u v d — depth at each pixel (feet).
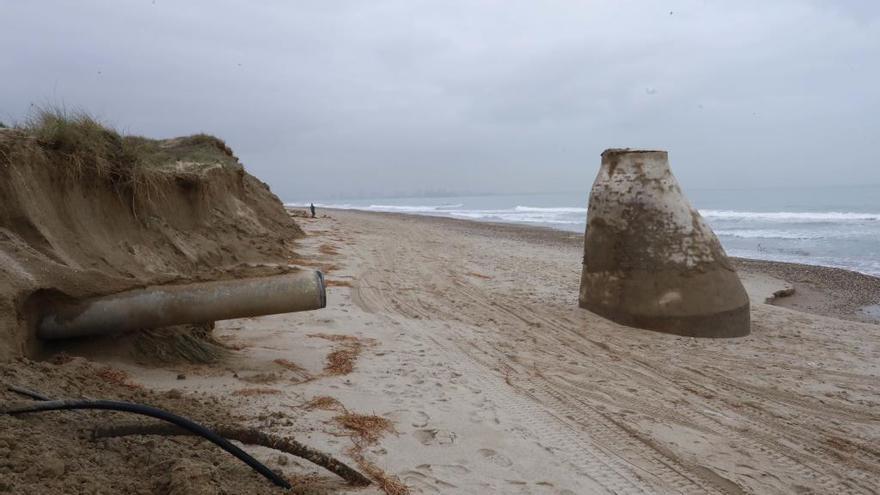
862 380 22.74
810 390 21.27
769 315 34.91
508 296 36.60
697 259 29.35
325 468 12.82
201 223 38.27
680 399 19.79
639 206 30.37
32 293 16.07
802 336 29.73
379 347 23.34
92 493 9.46
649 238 29.84
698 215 30.89
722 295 29.07
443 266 49.08
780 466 15.35
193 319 17.99
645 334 28.45
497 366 22.21
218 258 35.19
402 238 75.77
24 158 19.60
